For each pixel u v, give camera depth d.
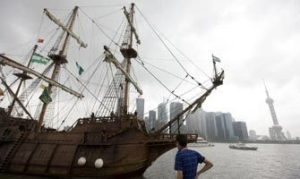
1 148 20.22
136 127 18.28
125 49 26.09
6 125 23.98
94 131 18.42
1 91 21.48
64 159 17.12
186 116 18.81
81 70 25.77
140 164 18.03
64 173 16.45
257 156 71.12
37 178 16.78
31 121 25.81
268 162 50.91
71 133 18.88
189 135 18.88
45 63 27.72
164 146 19.83
